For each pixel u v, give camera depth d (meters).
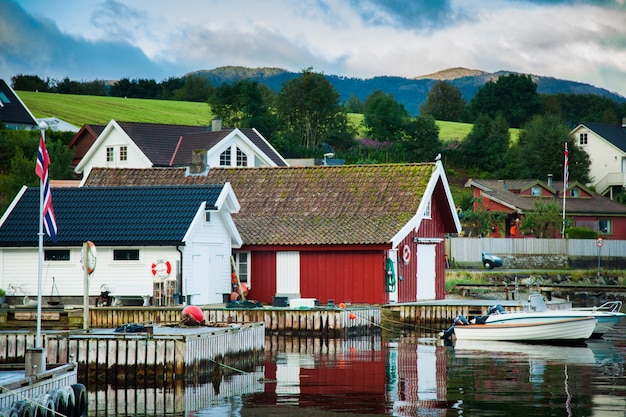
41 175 30.61
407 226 51.97
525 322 44.31
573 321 43.25
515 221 99.00
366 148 134.00
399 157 132.88
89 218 49.69
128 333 31.53
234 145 80.19
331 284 52.28
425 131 137.25
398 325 51.00
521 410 26.91
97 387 30.70
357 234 51.88
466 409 27.09
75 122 136.38
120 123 83.69
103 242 47.94
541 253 88.50
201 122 151.75
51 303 47.44
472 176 131.38
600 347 42.19
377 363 36.41
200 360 31.64
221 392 29.98
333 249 52.03
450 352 39.97
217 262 50.78
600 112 196.75
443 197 57.56
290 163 88.38
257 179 58.12
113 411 27.20
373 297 51.50
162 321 44.53
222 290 51.19
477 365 35.88
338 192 55.59
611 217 104.94
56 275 49.12
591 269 88.12
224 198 49.94
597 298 73.69
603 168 125.69
